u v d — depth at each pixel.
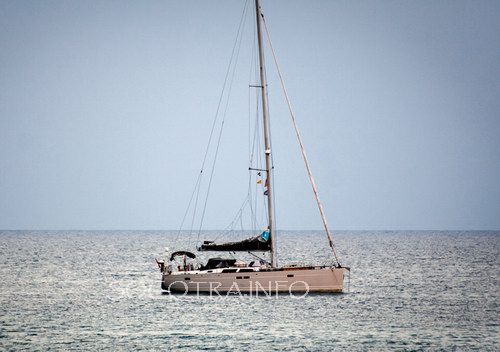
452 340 155.62
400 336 159.25
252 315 183.75
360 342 153.00
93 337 157.38
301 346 149.12
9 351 143.50
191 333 161.62
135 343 151.50
